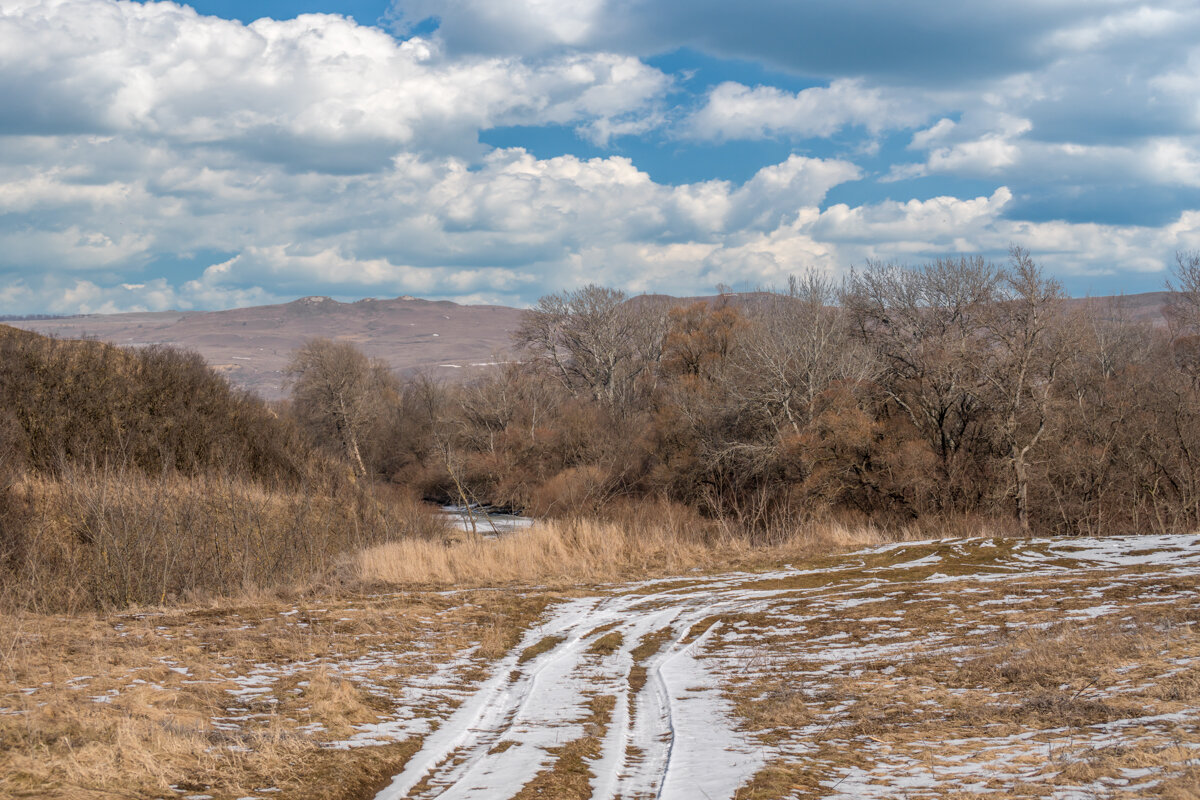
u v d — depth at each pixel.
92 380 28.47
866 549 22.02
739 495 42.34
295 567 19.67
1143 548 19.22
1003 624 11.31
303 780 5.85
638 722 7.98
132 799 5.12
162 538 17.50
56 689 7.74
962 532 30.70
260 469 30.20
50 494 20.77
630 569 20.47
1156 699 6.92
